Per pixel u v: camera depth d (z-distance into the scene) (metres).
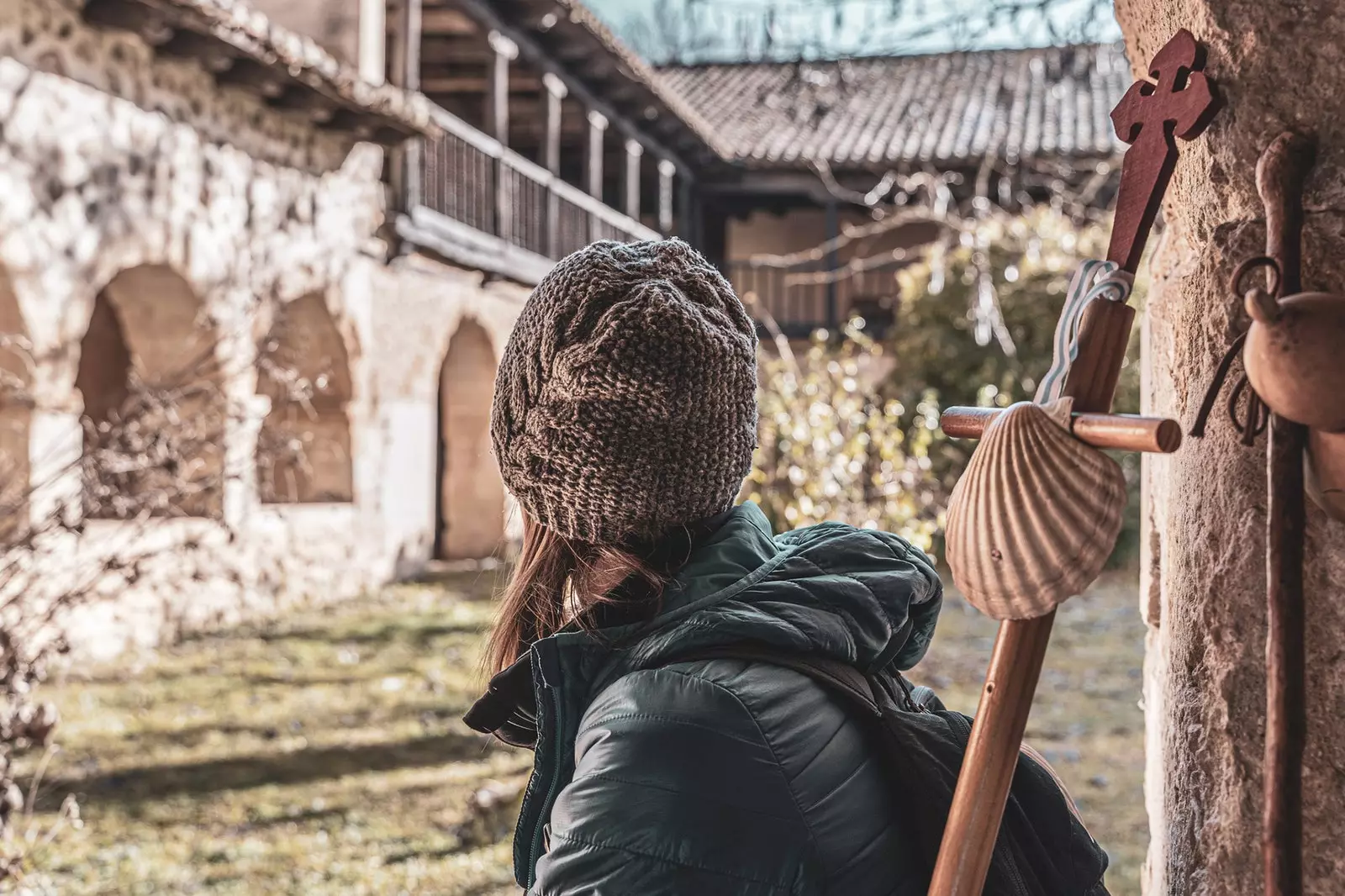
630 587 0.93
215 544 7.75
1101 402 0.71
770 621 0.85
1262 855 0.77
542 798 0.89
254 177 8.06
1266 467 0.77
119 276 7.46
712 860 0.76
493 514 12.54
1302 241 0.73
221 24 6.73
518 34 11.55
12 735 3.35
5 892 3.30
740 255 19.14
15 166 5.87
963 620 8.06
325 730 5.33
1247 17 0.75
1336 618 0.73
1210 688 0.83
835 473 6.64
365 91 8.23
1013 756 0.73
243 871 3.74
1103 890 0.98
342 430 9.51
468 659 6.86
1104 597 9.55
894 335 12.99
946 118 16.84
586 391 0.89
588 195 13.73
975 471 0.71
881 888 0.81
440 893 3.57
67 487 6.12
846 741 0.84
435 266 10.98
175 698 5.84
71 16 6.25
